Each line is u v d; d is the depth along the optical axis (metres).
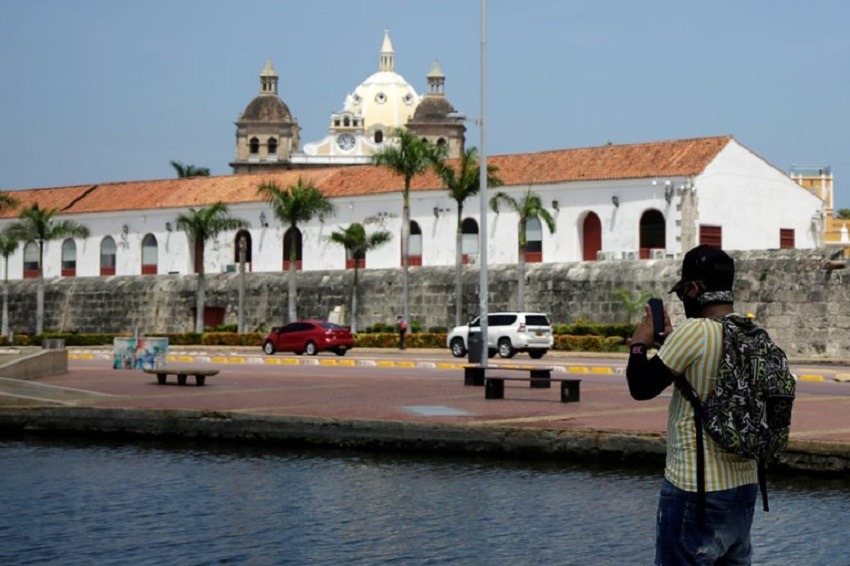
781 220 71.44
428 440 23.27
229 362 54.66
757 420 8.12
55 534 16.39
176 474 21.42
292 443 24.80
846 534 15.62
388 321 72.69
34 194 94.19
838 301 55.22
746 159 69.62
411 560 14.63
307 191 72.94
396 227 76.69
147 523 17.06
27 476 21.34
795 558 14.46
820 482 19.16
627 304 62.56
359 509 17.86
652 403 28.31
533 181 71.50
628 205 68.44
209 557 14.99
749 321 8.40
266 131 197.12
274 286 77.31
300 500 18.69
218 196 84.06
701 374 8.25
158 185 89.31
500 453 22.53
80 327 85.38
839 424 22.62
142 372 43.06
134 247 86.56
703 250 8.65
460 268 65.94
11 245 85.69
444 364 49.06
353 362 52.88
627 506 17.67
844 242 79.25
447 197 74.75
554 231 69.88
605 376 41.69
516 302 67.44
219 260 83.56
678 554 8.43
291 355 60.91
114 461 23.12
